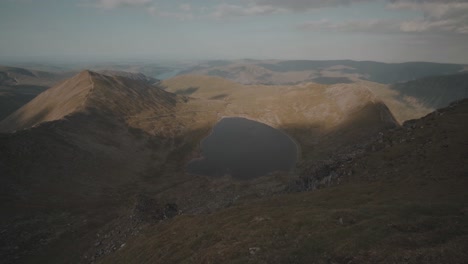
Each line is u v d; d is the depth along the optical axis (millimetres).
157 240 56750
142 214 84000
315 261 29734
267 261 31000
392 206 41781
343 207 50312
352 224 38062
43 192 122812
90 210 113875
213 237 44844
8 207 101812
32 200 113000
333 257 29828
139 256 52594
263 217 48250
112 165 173250
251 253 33906
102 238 79438
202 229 52875
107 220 104500
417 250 27344
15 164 131250
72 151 164125
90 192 137625
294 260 30438
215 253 36344
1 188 113438
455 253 25812
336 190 66000
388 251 28375
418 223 33781
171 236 56750
